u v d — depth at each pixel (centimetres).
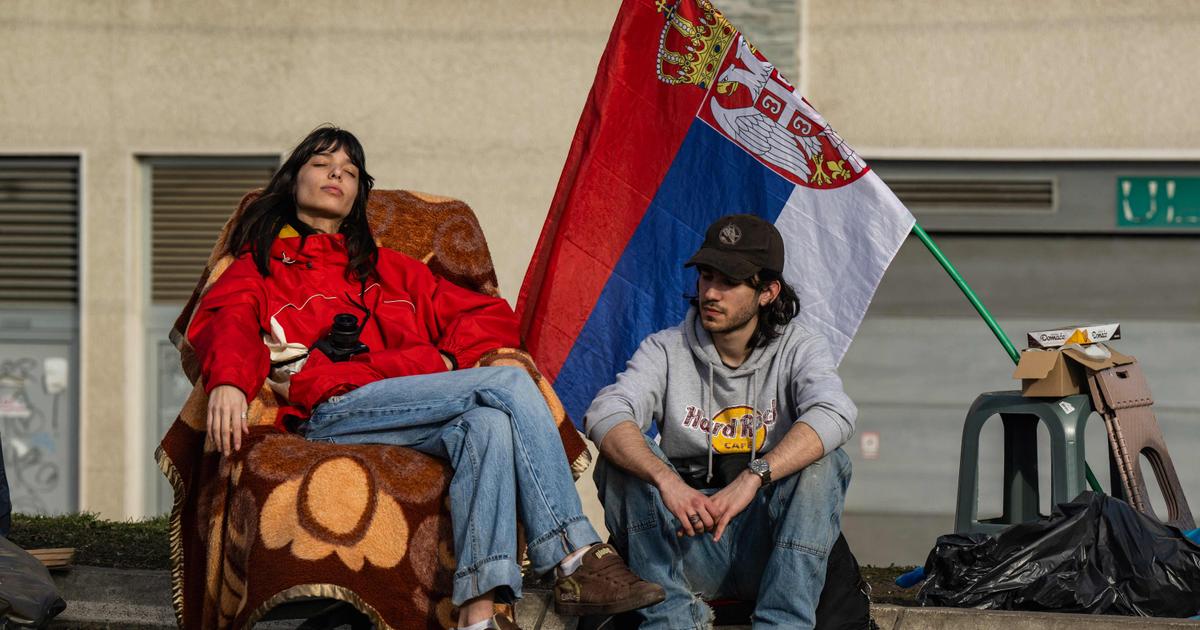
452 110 1697
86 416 1720
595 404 724
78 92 1722
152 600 881
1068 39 1631
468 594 633
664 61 959
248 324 699
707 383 746
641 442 702
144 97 1716
